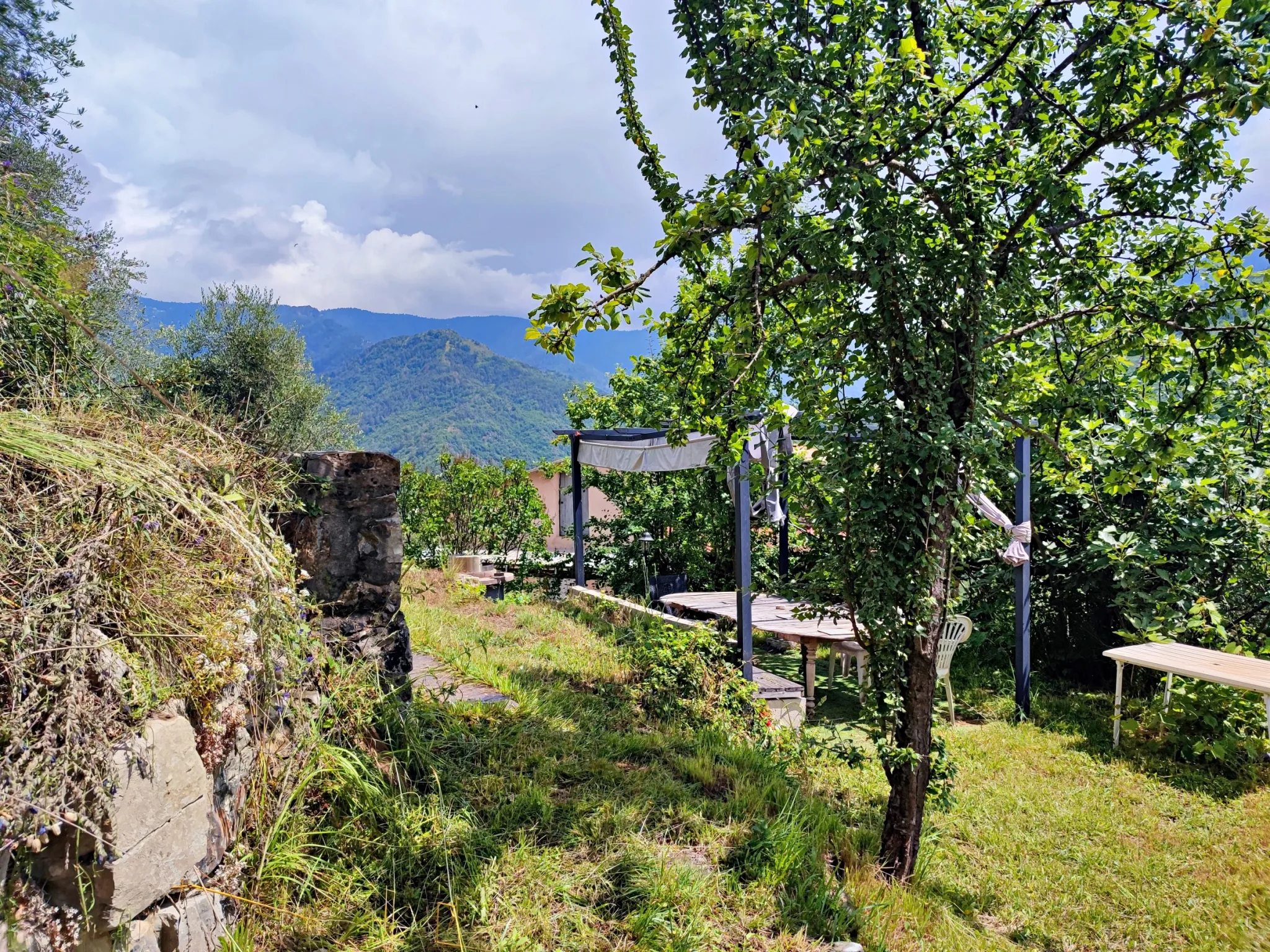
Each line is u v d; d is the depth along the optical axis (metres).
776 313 4.65
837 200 3.51
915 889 3.73
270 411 3.78
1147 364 4.60
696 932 2.74
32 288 2.13
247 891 2.40
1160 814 4.95
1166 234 4.43
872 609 3.80
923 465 3.80
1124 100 3.92
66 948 1.67
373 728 3.45
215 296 14.57
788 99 3.25
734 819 3.67
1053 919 3.68
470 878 2.79
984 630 8.70
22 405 2.54
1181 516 7.16
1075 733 6.61
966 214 3.82
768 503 7.76
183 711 2.15
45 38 8.52
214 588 2.45
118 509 2.13
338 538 3.77
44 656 1.75
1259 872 4.14
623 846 3.22
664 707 5.45
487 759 3.88
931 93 3.83
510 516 14.89
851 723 6.80
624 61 3.78
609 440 10.13
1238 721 5.95
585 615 9.12
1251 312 3.85
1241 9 2.73
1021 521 6.89
